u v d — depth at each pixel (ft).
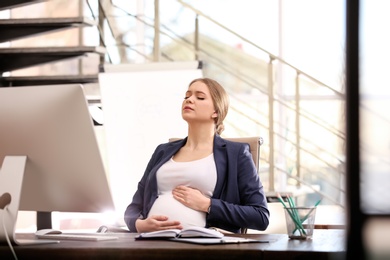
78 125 5.32
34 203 5.85
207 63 23.45
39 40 23.22
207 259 4.65
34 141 5.51
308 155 22.31
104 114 15.56
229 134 22.86
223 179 7.73
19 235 6.47
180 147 8.18
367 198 1.79
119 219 14.84
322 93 23.31
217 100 8.05
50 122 5.41
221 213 7.23
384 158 1.79
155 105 15.40
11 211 5.27
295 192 19.95
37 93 5.45
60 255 4.86
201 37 23.72
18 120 5.51
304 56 23.68
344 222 1.86
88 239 5.65
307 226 5.78
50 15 23.24
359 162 1.78
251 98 23.43
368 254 1.79
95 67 21.39
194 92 8.10
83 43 23.16
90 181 5.46
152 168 8.21
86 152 5.37
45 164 5.56
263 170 22.13
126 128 15.43
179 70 15.47
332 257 4.35
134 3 23.18
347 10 1.80
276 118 23.15
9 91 5.57
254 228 7.39
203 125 8.07
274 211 17.39
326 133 22.77
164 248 4.71
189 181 7.72
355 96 1.79
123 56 19.93
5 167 5.49
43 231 6.28
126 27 22.04
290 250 4.61
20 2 17.01
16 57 17.76
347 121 1.79
